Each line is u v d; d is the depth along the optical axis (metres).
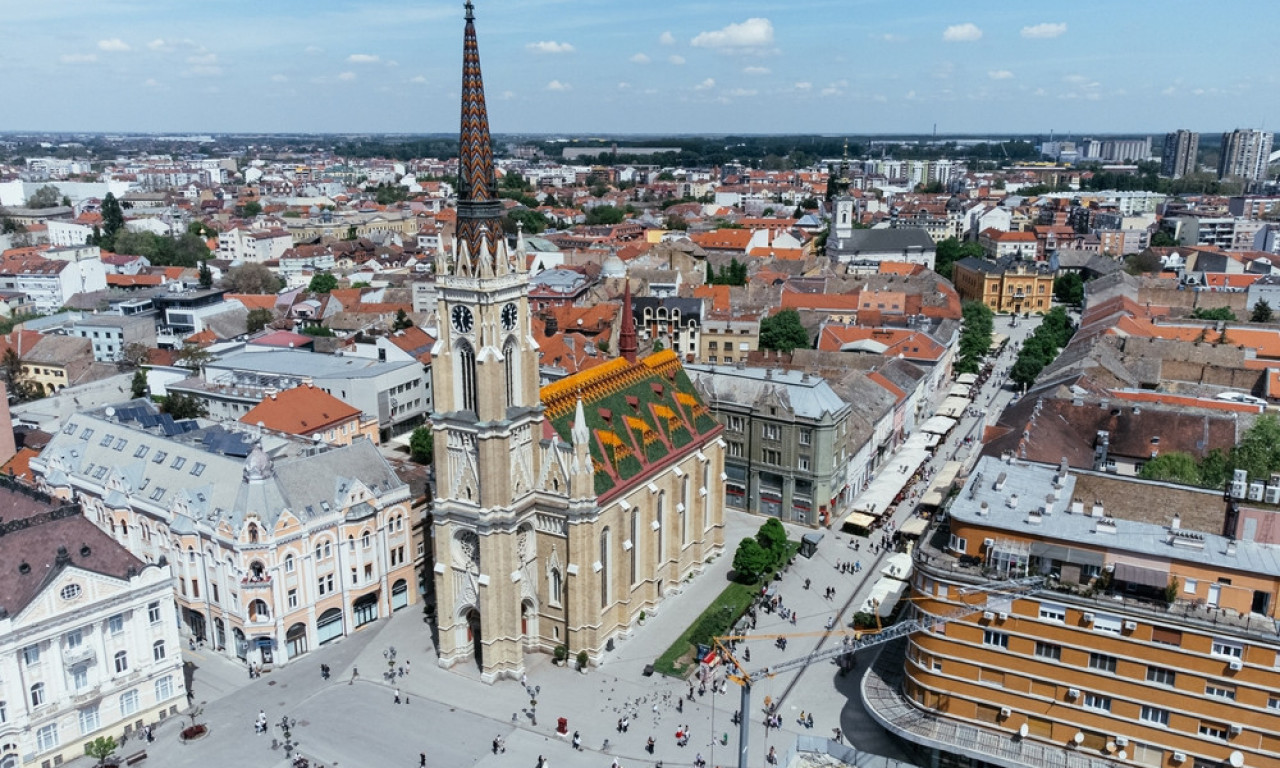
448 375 107.19
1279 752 81.00
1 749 91.06
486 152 100.25
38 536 97.31
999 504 97.06
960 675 93.50
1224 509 93.00
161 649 103.88
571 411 118.81
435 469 110.12
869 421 174.62
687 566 137.25
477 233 100.12
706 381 163.88
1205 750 83.88
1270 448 125.25
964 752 90.81
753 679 101.19
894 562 127.38
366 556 123.69
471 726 103.56
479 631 117.12
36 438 168.50
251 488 111.75
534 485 112.94
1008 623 90.25
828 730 102.94
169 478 124.06
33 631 92.00
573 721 104.44
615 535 117.00
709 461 141.00
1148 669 85.19
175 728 102.75
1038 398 156.62
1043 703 90.12
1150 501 95.88
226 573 113.56
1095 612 86.25
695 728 103.31
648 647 119.75
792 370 167.00
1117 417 144.62
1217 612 84.44
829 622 125.06
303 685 111.31
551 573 115.06
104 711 99.19
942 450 190.25
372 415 184.38
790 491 156.38
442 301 104.62
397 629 124.88
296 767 95.94
